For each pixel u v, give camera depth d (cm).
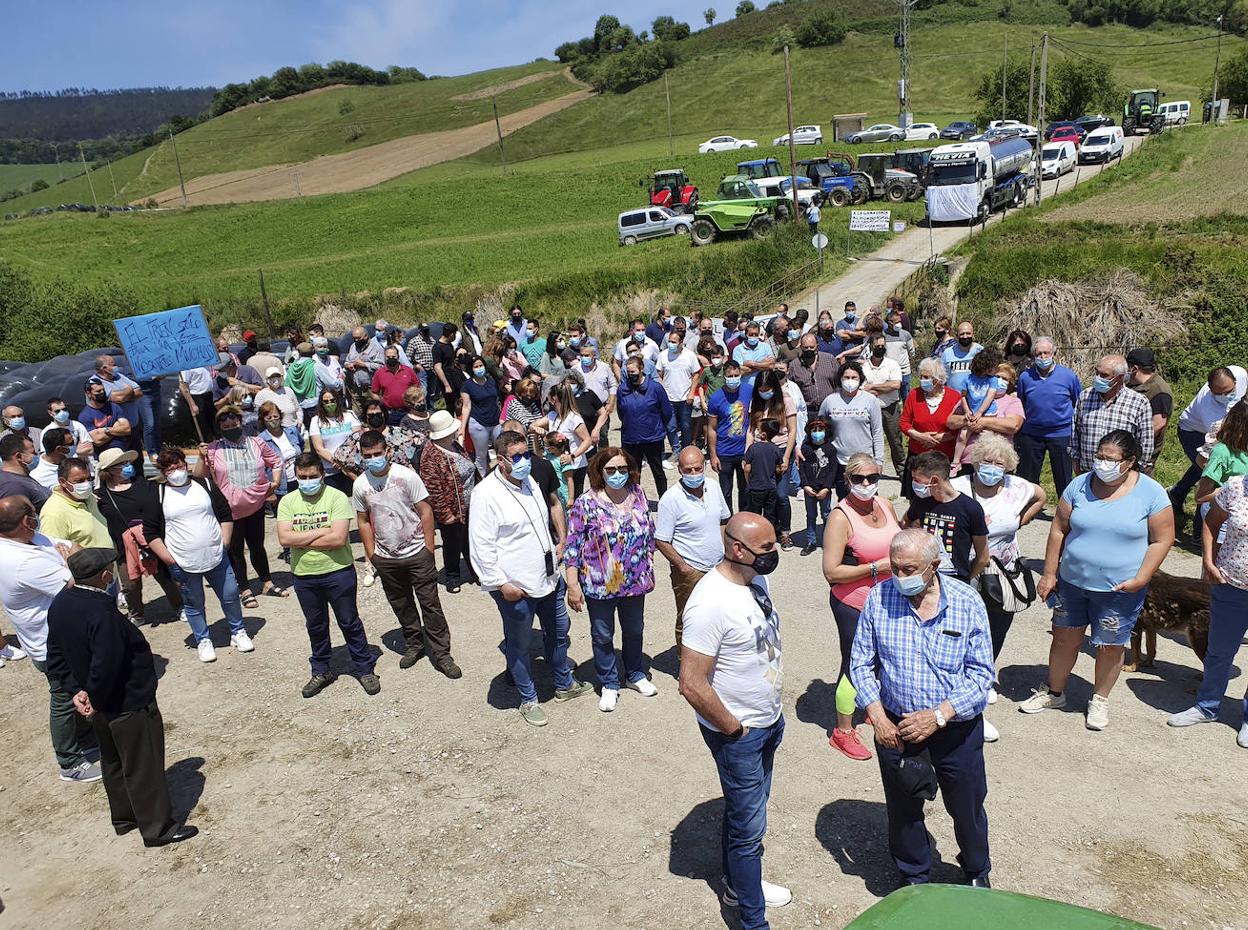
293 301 3209
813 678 635
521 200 5909
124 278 4678
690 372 1152
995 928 248
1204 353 1709
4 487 755
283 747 591
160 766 502
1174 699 581
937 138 5759
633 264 3250
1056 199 3553
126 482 736
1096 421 706
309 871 470
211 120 14688
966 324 930
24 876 486
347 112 13525
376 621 788
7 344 2442
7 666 752
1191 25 10862
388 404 1139
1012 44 9962
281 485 998
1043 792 489
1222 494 518
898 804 399
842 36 10669
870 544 507
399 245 5053
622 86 10856
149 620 814
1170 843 446
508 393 996
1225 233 2594
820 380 1013
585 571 580
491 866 462
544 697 635
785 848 459
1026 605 528
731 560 375
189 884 468
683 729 580
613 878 447
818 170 3991
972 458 555
